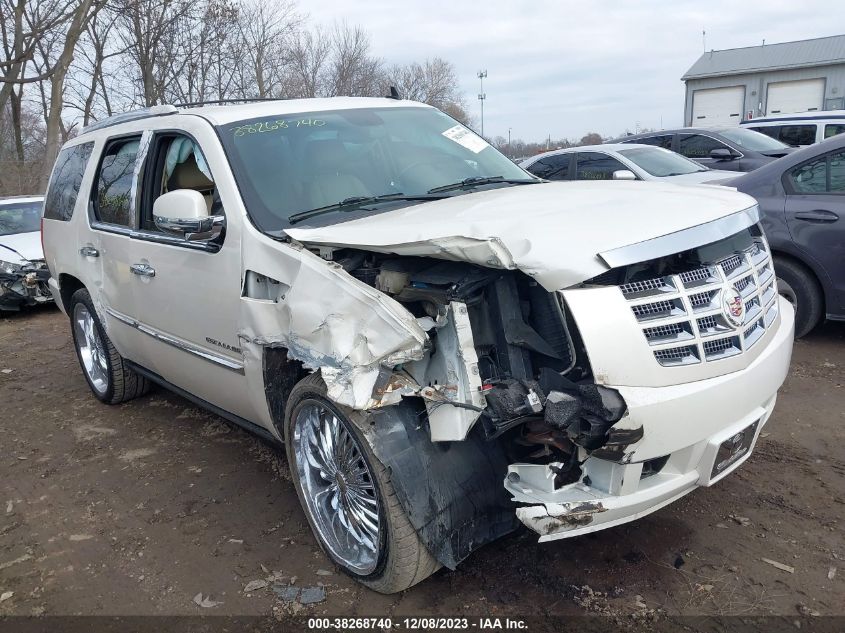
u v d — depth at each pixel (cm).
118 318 469
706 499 350
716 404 260
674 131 1156
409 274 277
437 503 267
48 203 582
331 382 260
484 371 264
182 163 399
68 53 1986
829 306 549
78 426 520
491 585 296
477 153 438
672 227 263
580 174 957
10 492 418
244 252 325
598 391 240
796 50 3459
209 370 376
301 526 354
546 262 241
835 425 427
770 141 1098
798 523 325
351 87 3125
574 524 252
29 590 317
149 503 390
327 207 343
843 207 529
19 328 897
